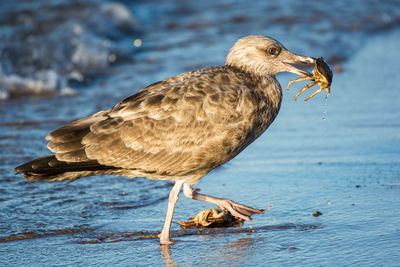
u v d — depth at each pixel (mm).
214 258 9547
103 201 12070
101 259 9586
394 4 32594
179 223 11133
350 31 28062
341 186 12547
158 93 10586
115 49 24688
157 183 13164
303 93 19875
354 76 21766
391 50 25609
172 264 9383
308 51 24484
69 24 25812
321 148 15047
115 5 28609
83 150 10258
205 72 11117
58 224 10953
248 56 11445
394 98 19141
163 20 29359
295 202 11828
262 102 11078
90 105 18953
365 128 16438
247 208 11227
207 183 13055
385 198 11758
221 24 28391
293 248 9719
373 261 9039
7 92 20219
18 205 11781
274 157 14602
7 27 24938
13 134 16188
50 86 20734
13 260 9531
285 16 29453
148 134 10359
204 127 10508
